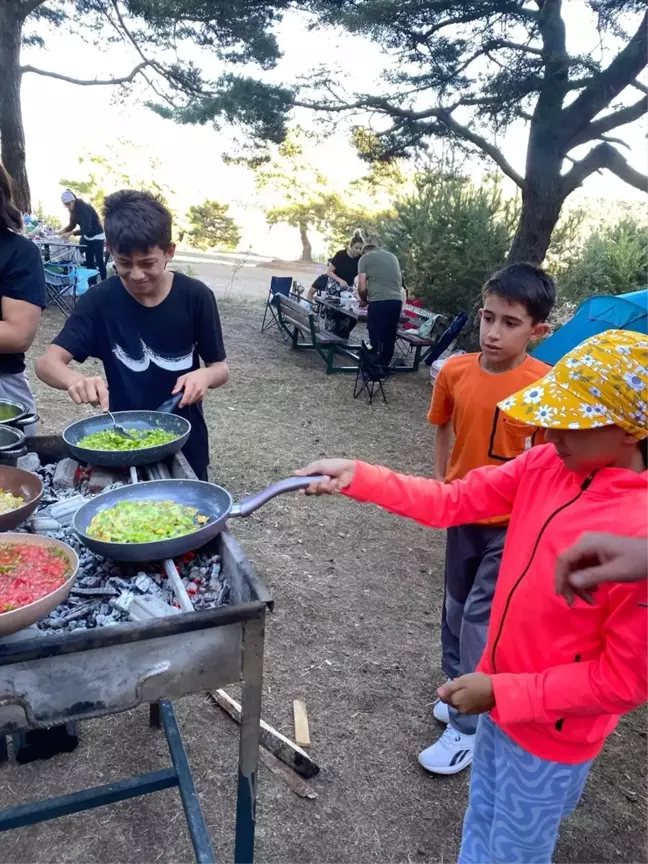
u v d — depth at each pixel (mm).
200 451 2488
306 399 6902
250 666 1396
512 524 1404
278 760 2303
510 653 1368
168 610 1395
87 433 2172
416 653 2992
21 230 2432
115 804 2100
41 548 1509
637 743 2570
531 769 1377
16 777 2158
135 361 2355
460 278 9812
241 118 7863
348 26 6512
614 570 961
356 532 4133
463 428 2121
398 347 9508
